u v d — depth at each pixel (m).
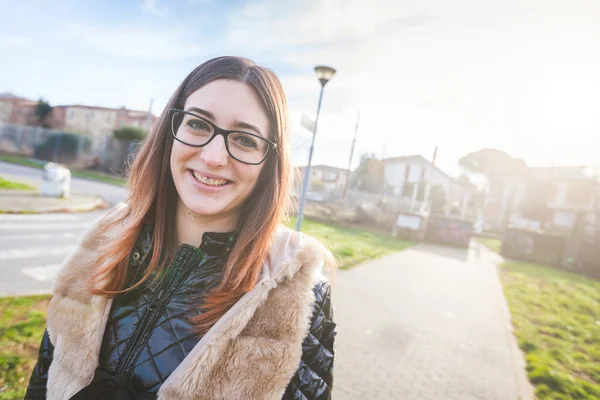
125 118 42.06
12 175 18.16
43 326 3.75
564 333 6.53
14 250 6.73
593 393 4.28
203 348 0.78
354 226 21.30
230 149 0.86
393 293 7.87
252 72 0.90
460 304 7.82
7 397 2.63
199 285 0.91
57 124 42.81
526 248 18.02
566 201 32.19
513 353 5.39
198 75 0.91
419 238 19.27
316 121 7.49
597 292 11.64
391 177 33.78
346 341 5.02
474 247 22.25
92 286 0.96
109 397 0.82
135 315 0.92
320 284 0.93
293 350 0.80
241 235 0.91
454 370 4.59
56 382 0.92
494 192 37.84
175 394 0.77
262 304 0.85
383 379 4.12
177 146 0.89
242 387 0.77
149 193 1.01
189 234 1.00
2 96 42.44
